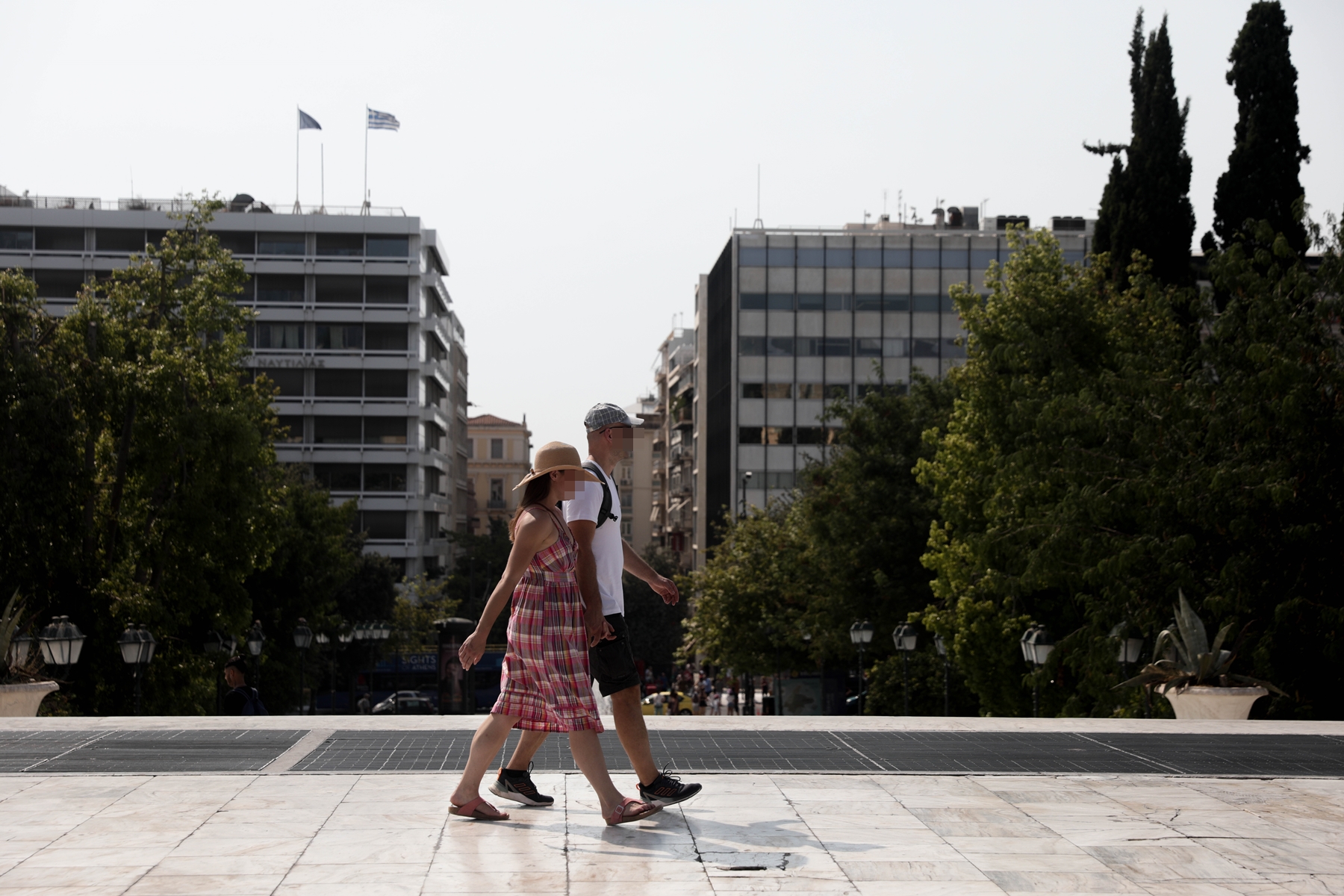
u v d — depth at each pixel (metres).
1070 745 8.81
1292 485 18.45
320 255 79.81
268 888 4.63
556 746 8.40
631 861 5.09
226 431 31.59
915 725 10.16
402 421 80.19
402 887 4.65
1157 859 5.22
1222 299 26.59
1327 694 18.62
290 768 7.46
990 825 5.90
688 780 7.10
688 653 55.22
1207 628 20.19
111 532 30.80
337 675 62.88
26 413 26.86
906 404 39.78
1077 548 22.09
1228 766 7.88
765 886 4.71
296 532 41.81
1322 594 18.77
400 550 79.25
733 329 69.75
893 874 4.92
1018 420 24.09
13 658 16.45
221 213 79.38
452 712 44.06
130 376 29.80
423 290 82.00
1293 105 29.44
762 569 47.09
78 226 77.38
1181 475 20.05
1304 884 4.85
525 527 5.84
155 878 4.77
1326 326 20.19
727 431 71.56
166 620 30.11
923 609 37.06
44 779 7.03
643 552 92.75
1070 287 28.28
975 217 74.88
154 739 8.80
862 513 38.06
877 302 69.75
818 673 47.16
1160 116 30.77
